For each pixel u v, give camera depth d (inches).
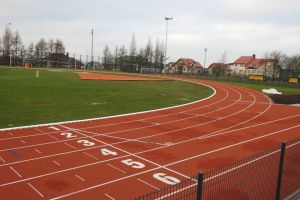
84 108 981.8
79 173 465.1
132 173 475.8
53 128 721.0
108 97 1229.1
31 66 3469.5
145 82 2060.8
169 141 666.8
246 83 2460.6
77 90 1364.4
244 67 4601.4
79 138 651.5
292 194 385.4
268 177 450.0
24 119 790.5
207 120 909.2
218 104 1234.0
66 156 536.4
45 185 419.5
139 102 1161.4
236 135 746.2
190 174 481.7
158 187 428.1
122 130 740.7
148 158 549.3
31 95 1151.6
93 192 406.0
